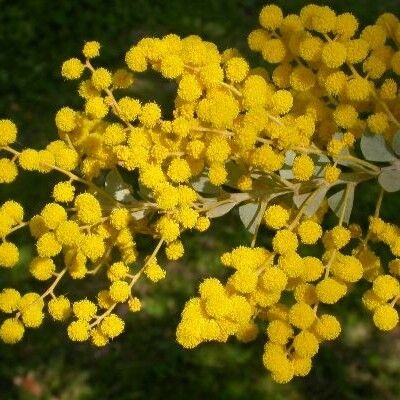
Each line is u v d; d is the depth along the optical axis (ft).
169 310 2.49
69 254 0.93
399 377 2.29
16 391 2.36
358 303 2.41
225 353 2.36
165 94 3.07
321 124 0.94
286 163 0.93
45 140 3.10
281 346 0.84
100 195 0.95
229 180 0.94
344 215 0.92
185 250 2.60
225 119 0.83
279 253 0.84
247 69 0.87
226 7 3.65
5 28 3.72
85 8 3.77
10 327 0.90
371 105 0.92
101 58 3.52
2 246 0.90
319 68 0.91
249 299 0.83
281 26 0.93
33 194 2.80
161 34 3.60
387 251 2.29
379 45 0.90
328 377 2.30
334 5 3.43
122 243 0.92
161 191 0.85
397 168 0.90
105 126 0.96
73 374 2.38
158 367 2.36
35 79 3.46
